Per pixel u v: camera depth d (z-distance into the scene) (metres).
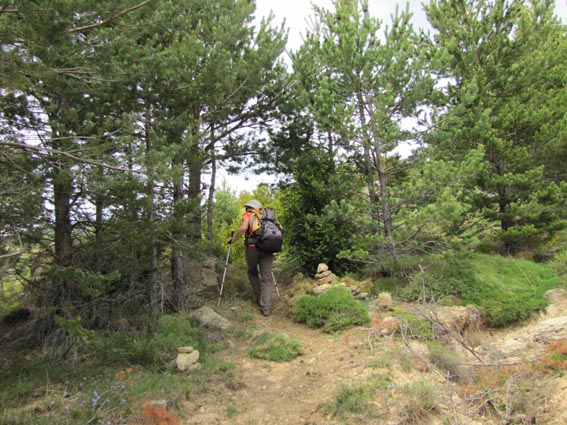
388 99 7.52
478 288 7.20
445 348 5.32
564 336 5.57
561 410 3.96
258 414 4.23
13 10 3.98
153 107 7.04
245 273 9.03
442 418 3.98
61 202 6.00
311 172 8.96
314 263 8.96
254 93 8.46
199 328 6.38
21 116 6.01
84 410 4.02
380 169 8.38
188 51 6.59
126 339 5.07
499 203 10.02
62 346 5.57
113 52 5.22
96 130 5.97
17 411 4.04
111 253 6.14
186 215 6.48
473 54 9.48
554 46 12.35
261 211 7.68
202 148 8.48
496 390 4.37
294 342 5.84
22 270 5.62
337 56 7.88
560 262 8.30
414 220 7.17
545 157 9.94
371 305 7.14
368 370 4.75
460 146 9.20
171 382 4.68
